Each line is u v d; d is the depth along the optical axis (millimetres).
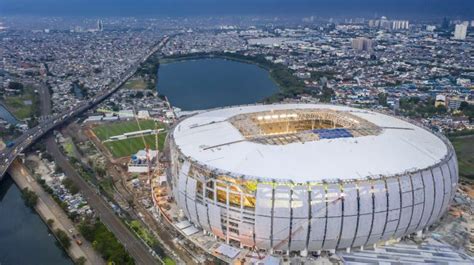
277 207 191750
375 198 194625
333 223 194250
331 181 192625
